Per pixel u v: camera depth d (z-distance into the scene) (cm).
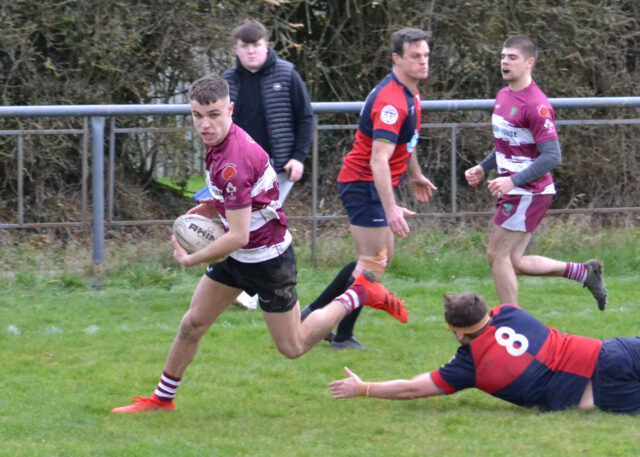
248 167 1530
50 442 1602
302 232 3086
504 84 4281
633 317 2544
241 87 2477
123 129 2897
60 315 2545
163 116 2914
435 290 2877
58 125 2897
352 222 2194
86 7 3669
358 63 4256
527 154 2205
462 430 1662
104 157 2895
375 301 1809
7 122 2883
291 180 2477
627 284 2980
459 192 3183
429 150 3147
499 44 4169
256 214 1587
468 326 1692
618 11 4200
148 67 3897
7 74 3728
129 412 1777
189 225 1605
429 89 4209
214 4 3872
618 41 4278
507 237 2252
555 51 4203
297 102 2483
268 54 2470
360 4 4156
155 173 2962
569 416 1691
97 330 2408
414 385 1716
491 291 2888
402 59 2084
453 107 3067
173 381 1778
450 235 3192
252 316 2569
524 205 2220
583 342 1730
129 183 2945
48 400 1848
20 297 2731
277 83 2464
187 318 1714
